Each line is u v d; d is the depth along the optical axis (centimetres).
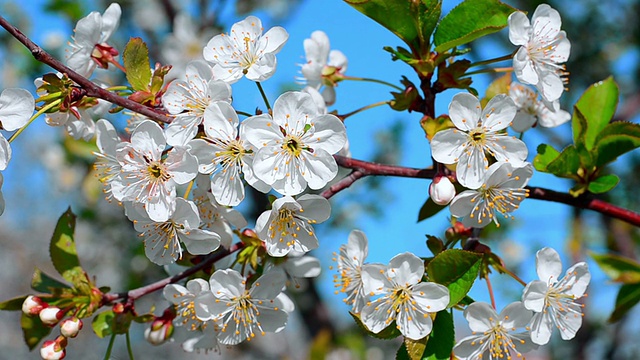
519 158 45
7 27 43
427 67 46
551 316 45
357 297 45
